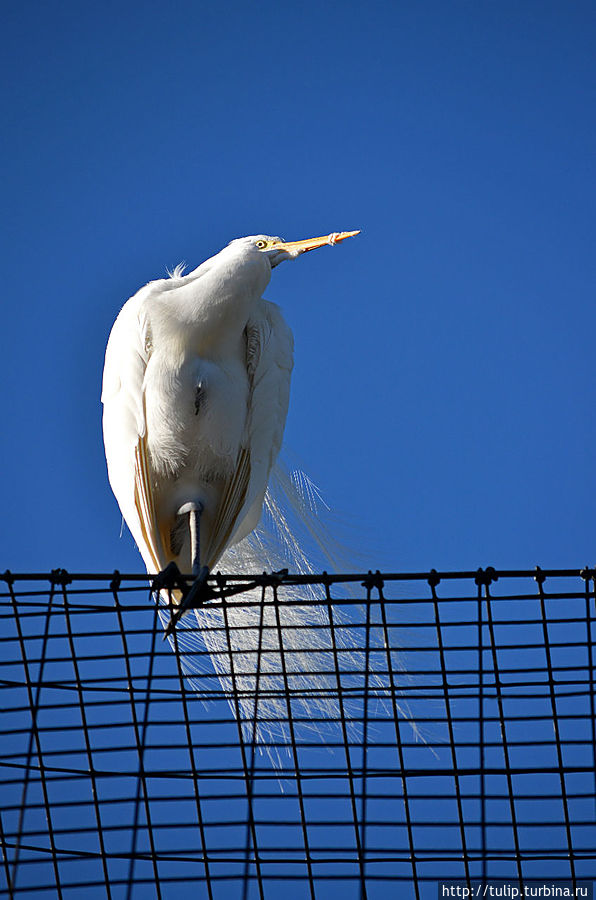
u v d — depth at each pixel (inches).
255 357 471.2
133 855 305.4
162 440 449.4
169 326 452.4
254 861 321.1
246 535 477.7
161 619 417.4
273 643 440.8
